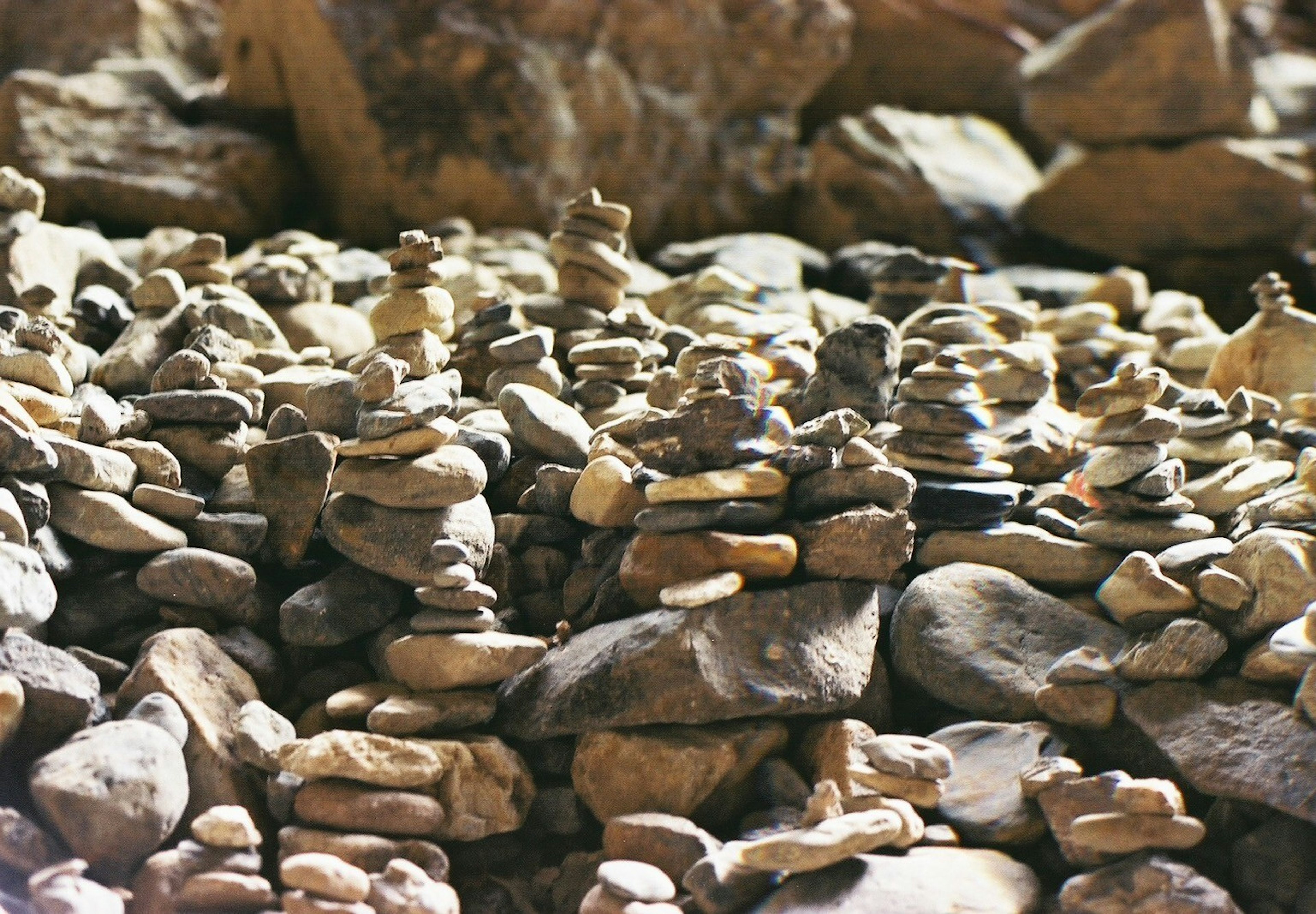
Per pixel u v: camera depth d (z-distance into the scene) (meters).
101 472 3.34
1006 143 7.89
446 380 3.93
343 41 6.49
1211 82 6.84
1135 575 3.24
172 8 7.90
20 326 3.88
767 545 3.21
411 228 6.68
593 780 3.10
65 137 6.30
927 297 5.16
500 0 6.61
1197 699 3.06
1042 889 2.83
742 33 7.45
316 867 2.65
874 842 2.77
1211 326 5.27
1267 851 2.84
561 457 3.79
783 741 3.20
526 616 3.58
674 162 7.31
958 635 3.32
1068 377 4.94
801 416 4.04
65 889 2.59
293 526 3.48
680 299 5.26
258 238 6.69
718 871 2.76
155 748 2.83
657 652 3.09
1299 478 3.48
